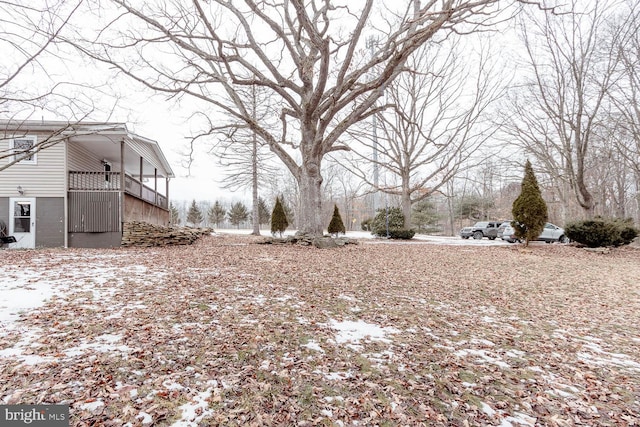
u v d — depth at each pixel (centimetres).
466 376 318
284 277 694
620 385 314
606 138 1956
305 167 1311
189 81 1051
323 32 973
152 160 1753
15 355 312
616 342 425
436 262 995
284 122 1272
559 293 674
